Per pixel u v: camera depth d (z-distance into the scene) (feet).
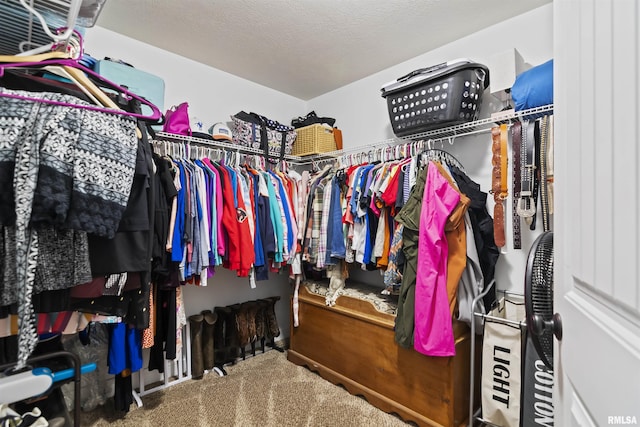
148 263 3.43
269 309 8.63
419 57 7.53
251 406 6.09
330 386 6.86
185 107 6.69
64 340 5.60
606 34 1.40
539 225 5.65
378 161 7.13
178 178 5.65
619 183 1.30
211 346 7.45
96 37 6.34
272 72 8.43
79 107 2.65
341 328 6.92
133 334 5.60
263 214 7.05
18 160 2.37
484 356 4.98
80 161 2.62
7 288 2.49
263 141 7.99
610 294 1.36
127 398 5.76
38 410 3.25
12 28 3.46
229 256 6.40
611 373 1.34
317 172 8.38
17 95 2.43
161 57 7.23
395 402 5.83
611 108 1.36
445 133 6.83
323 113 9.91
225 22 6.24
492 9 5.85
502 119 5.42
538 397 4.36
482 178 6.47
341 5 5.73
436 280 5.08
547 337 2.62
